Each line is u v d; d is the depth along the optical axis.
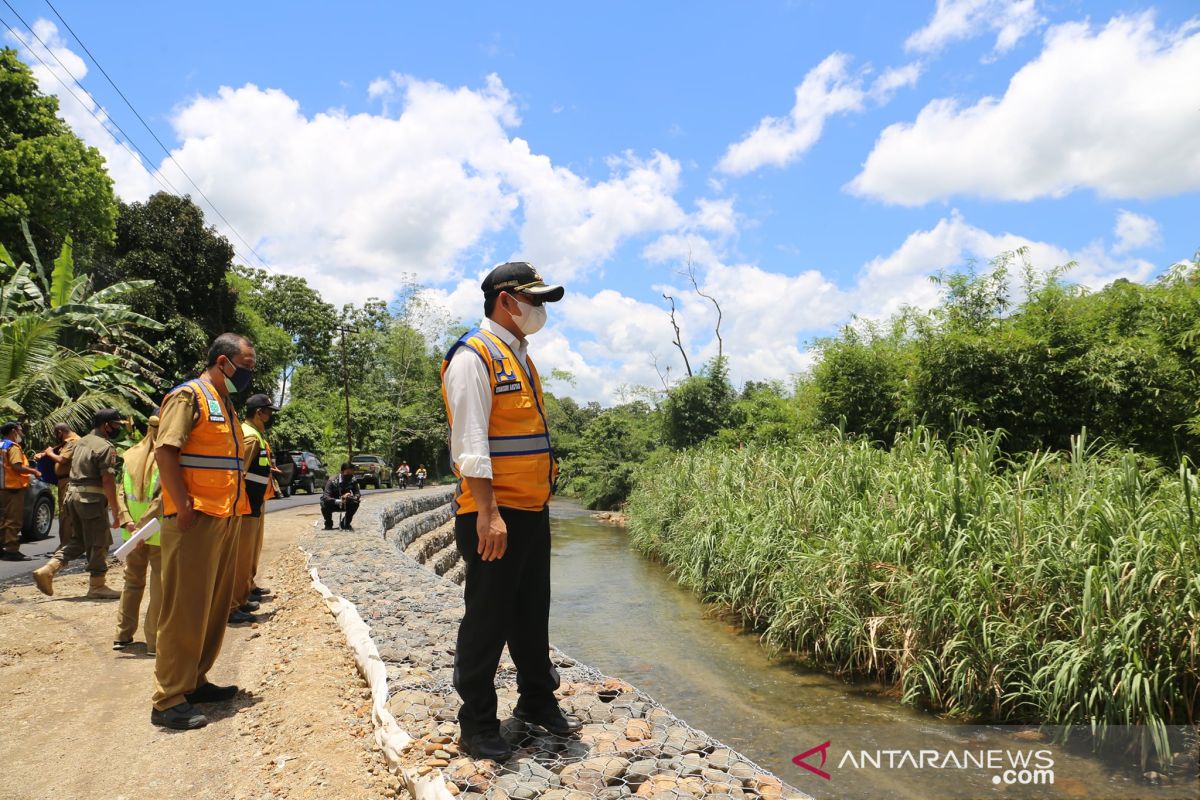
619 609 9.04
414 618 5.44
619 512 24.12
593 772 2.73
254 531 6.01
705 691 5.85
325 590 6.52
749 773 2.84
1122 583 4.54
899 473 6.91
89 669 4.28
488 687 2.82
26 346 12.62
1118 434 10.08
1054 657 4.79
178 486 3.38
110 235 19.55
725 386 23.66
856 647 6.09
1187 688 4.44
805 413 14.53
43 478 9.72
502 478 2.71
